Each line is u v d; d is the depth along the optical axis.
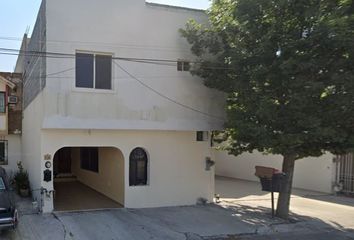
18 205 14.27
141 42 13.70
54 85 12.47
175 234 11.06
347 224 13.21
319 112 11.15
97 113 13.01
